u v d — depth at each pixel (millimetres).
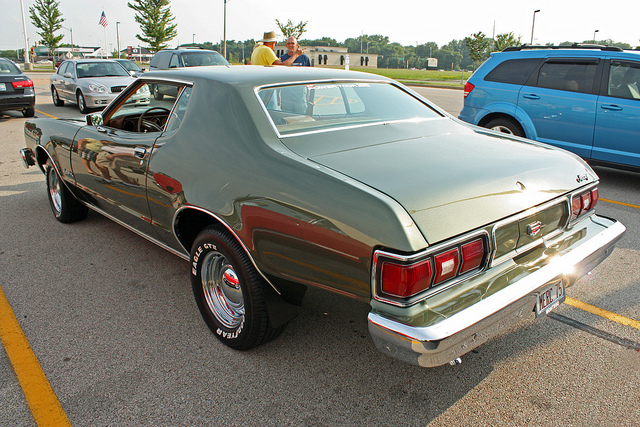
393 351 1899
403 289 1837
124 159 3244
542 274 2209
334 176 2131
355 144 2562
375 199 1944
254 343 2629
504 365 2631
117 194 3490
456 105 15875
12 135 9883
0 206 5449
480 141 2848
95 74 13102
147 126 3496
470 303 1964
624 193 5988
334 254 2039
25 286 3553
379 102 3184
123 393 2424
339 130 2713
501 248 2137
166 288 3539
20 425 2217
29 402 2361
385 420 2240
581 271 2451
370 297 1974
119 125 3863
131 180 3207
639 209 5289
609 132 5965
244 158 2447
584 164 2766
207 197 2545
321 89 2986
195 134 2750
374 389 2451
